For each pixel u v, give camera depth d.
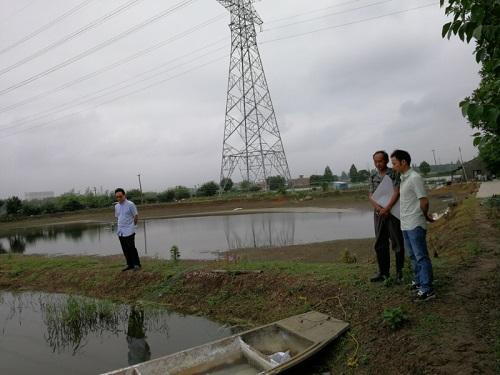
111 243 22.80
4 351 7.36
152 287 9.74
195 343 7.06
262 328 6.13
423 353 4.58
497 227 10.18
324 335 5.68
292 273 8.05
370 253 12.45
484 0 3.20
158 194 62.56
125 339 7.62
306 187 70.31
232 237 20.33
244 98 45.84
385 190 6.39
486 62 3.52
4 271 13.71
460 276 6.36
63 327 8.44
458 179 58.19
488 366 4.05
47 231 37.56
